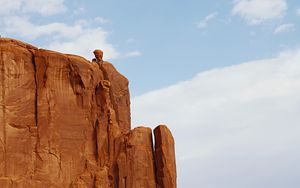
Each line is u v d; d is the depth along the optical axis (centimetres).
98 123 7031
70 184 6712
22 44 6856
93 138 7019
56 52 6956
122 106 7531
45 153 6650
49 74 6856
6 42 6738
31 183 6475
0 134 6469
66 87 6919
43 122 6719
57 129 6775
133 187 6894
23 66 6750
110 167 6944
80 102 6969
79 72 6975
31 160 6581
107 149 7031
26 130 6619
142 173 6981
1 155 6425
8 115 6550
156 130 7181
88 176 6781
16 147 6519
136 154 7000
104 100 7125
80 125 6925
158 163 7081
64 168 6725
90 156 6950
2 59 6638
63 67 6944
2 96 6556
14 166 6469
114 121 7194
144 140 7100
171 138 7194
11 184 6353
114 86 7475
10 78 6638
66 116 6856
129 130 7550
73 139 6850
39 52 6875
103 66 7456
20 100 6650
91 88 7081
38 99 6762
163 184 6994
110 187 6888
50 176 6612
